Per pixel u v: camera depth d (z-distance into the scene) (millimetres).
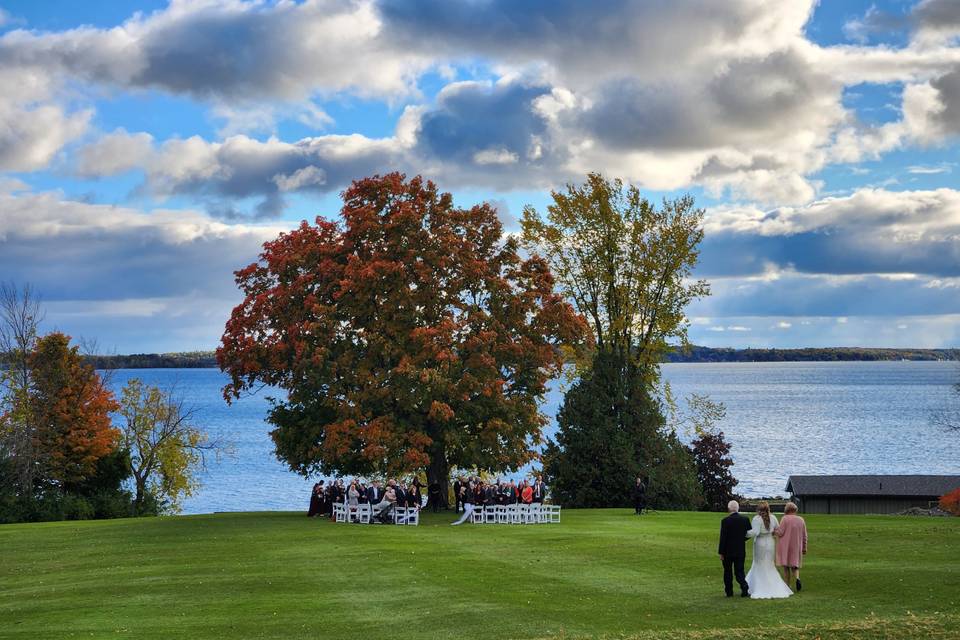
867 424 185125
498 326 48625
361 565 29312
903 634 18359
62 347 63188
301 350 45406
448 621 21469
